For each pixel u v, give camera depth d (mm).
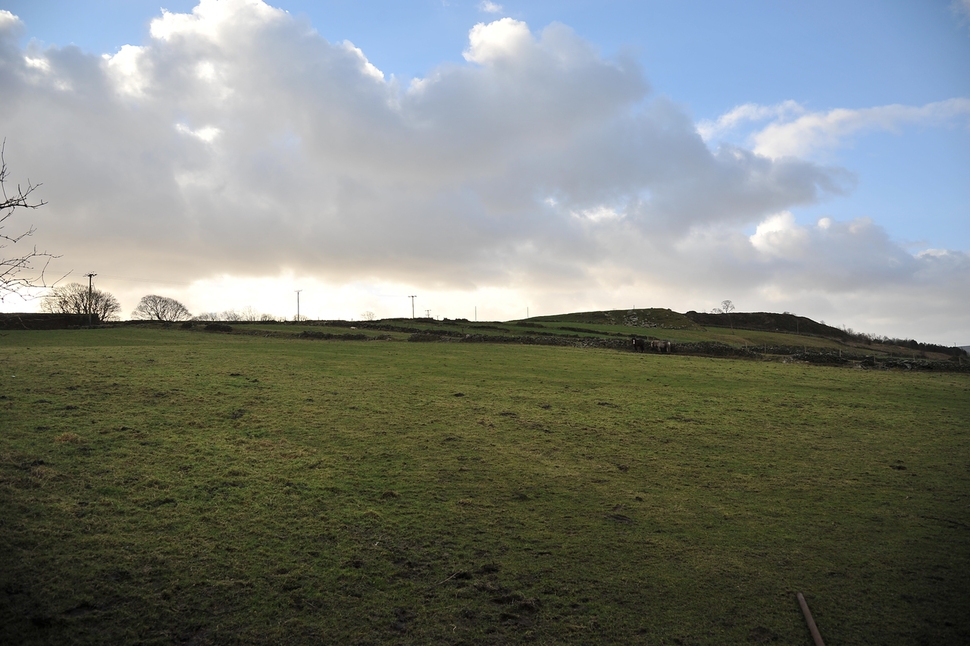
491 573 15102
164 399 29641
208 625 12328
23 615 11938
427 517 18172
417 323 95062
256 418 27656
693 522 18969
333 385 36156
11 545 14352
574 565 15734
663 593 14570
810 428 31938
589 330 97812
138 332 70562
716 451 27062
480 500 19781
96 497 17656
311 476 20906
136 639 11672
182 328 77312
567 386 40344
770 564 16297
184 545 15328
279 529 16719
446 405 32594
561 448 26281
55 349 46250
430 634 12539
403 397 33906
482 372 44406
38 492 17438
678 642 12680
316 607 13227
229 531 16328
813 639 12781
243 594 13484
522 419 30641
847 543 17766
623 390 39719
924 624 13492
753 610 13969
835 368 56562
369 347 58500
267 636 12125
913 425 33562
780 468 25047
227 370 38875
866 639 12906
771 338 121562
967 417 36000
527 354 56969
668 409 34625
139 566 14141
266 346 56281
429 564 15352
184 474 20094
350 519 17641
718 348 69375
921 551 17328
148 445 22688
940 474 25094
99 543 14953
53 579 13211
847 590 14969
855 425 33000
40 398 27750
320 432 26281
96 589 13070
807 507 20688
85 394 29312
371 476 21359
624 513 19406
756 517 19594
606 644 12492
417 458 23609
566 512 19250
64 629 11711
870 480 23922
